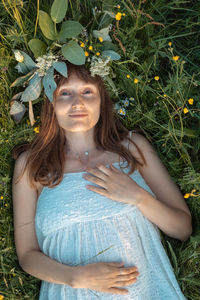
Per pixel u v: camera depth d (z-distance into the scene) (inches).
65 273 61.3
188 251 70.7
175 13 81.9
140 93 78.3
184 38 81.6
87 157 69.9
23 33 72.5
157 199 70.2
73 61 63.2
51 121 69.7
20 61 69.0
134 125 79.2
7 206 74.1
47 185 67.2
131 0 78.2
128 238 63.3
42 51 67.6
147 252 65.5
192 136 74.0
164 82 79.8
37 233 67.4
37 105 79.4
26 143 76.9
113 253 62.3
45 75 65.6
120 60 77.8
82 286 60.0
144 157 71.2
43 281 68.9
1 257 70.4
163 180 70.2
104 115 71.4
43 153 69.5
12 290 70.5
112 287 60.4
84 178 65.7
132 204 64.4
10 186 75.0
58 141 70.5
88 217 63.3
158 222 65.4
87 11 74.7
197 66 77.4
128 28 77.9
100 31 68.1
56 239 64.7
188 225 68.1
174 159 76.1
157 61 78.7
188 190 72.3
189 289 71.0
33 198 69.3
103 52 69.7
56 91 64.7
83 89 64.7
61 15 64.7
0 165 75.0
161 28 81.4
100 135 71.2
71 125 64.1
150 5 79.2
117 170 66.5
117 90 77.1
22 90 76.4
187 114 76.3
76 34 65.4
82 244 63.2
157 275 65.6
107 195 63.7
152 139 79.4
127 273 60.7
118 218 63.6
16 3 73.3
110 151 70.3
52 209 64.5
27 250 66.9
